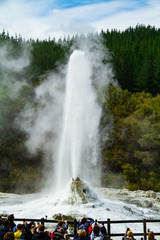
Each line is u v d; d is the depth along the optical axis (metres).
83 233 7.00
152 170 39.31
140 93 50.94
